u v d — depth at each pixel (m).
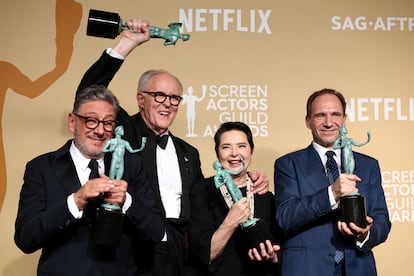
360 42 3.53
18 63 3.35
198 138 3.40
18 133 3.32
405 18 3.56
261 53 3.48
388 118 3.49
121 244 2.11
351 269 2.29
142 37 2.39
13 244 3.26
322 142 2.49
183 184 2.63
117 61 2.38
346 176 2.18
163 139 2.70
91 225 2.05
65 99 3.37
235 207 2.30
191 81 3.43
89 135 2.11
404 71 3.53
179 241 2.53
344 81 3.49
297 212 2.30
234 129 2.46
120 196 1.96
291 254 2.37
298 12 3.52
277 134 3.44
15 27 3.37
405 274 3.39
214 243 2.33
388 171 3.45
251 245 2.23
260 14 3.50
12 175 3.29
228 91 3.44
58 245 2.04
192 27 3.46
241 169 2.33
